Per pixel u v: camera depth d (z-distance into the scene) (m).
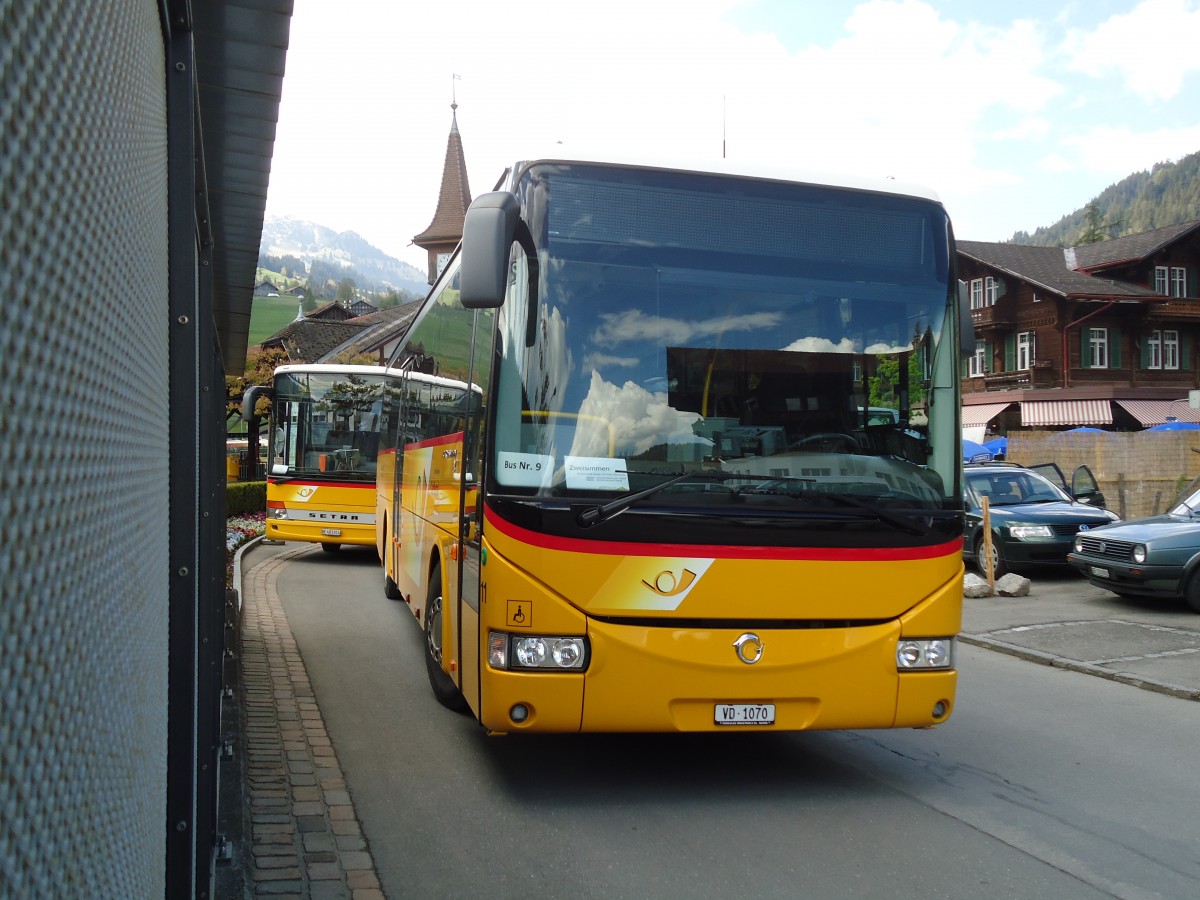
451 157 63.06
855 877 4.62
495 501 5.23
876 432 5.64
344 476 17.62
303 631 10.91
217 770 5.04
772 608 5.32
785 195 5.76
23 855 1.01
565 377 5.33
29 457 1.02
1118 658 9.92
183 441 2.56
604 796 5.74
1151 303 47.47
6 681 0.96
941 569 5.60
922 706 5.53
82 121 1.24
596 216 5.52
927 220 5.94
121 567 1.56
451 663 6.55
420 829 5.13
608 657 5.16
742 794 5.82
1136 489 25.20
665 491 5.27
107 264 1.42
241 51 4.94
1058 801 5.80
